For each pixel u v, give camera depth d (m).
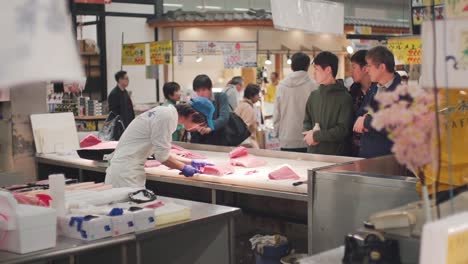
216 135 5.61
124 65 9.37
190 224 2.90
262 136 8.24
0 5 1.53
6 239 2.41
